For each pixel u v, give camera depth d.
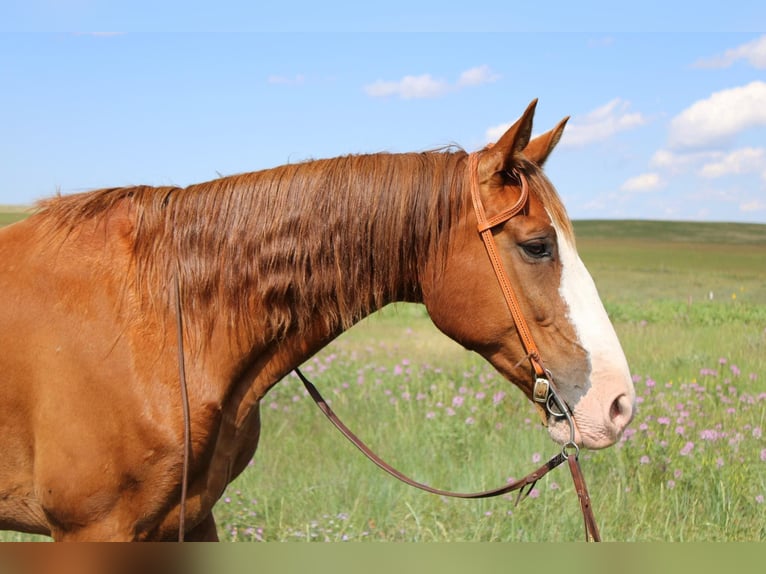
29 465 2.58
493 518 4.11
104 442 2.44
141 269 2.58
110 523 2.50
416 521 4.02
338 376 7.52
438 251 2.63
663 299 17.03
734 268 28.09
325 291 2.64
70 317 2.49
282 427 5.83
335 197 2.64
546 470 2.60
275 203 2.65
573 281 2.53
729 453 4.62
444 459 5.05
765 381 6.97
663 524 4.05
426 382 7.14
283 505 4.39
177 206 2.68
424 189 2.63
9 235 2.71
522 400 6.52
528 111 2.47
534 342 2.54
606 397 2.46
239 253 2.62
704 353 8.62
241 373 2.67
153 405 2.47
